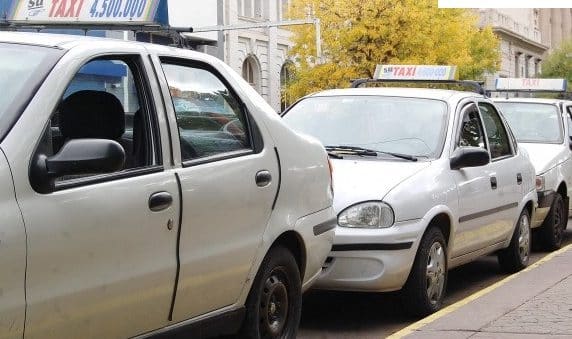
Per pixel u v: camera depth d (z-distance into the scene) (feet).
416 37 110.22
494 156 30.17
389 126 27.27
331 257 22.56
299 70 117.29
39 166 12.68
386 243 22.54
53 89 13.47
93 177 13.80
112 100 15.19
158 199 14.76
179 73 16.60
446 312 24.12
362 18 110.32
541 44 245.45
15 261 12.16
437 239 24.64
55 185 13.02
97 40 15.11
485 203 27.86
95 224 13.47
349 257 22.50
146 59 15.69
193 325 15.94
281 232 18.19
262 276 17.81
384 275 22.57
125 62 15.31
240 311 17.33
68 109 14.58
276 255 18.28
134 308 14.39
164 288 14.98
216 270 16.25
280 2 141.38
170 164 15.42
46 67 13.69
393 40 110.42
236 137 17.54
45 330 12.73
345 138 27.22
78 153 12.83
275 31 139.23
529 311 23.53
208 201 15.98
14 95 13.26
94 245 13.47
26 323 12.39
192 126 16.34
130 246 14.19
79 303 13.23
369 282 22.56
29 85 13.35
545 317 22.76
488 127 30.60
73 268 13.11
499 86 56.85
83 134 14.75
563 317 22.72
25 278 12.35
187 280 15.51
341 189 23.29
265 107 18.75
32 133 12.84
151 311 14.80
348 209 22.79
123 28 17.44
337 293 28.40
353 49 112.88
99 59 14.65
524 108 43.52
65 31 18.17
